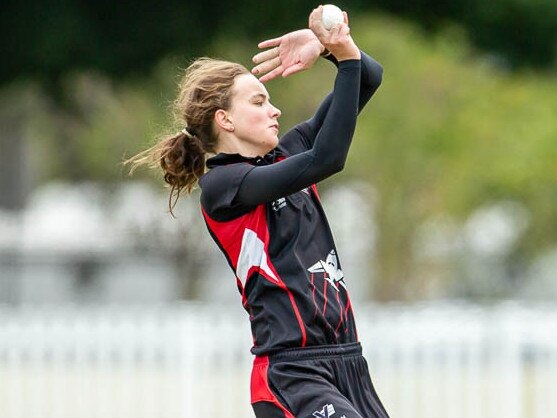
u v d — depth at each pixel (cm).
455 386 3688
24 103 9756
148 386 3762
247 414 3722
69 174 11788
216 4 6359
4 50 6319
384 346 3728
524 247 8306
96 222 10856
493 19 6900
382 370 3731
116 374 3784
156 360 3762
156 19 6341
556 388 3622
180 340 3747
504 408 3650
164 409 3750
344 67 1686
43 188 12912
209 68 1814
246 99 1775
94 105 8881
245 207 1730
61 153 11688
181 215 9069
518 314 3678
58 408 3800
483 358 3675
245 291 1761
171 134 1917
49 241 11212
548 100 8006
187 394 3728
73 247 10894
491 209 8194
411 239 7931
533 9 6862
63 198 12825
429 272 8131
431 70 7619
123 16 6312
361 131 7619
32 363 3809
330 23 1667
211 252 9394
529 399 3656
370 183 7806
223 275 9800
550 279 8806
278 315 1723
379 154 7681
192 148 1836
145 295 10375
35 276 10456
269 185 1677
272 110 1788
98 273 10469
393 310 3822
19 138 11069
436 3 6800
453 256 8294
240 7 6353
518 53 7300
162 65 6906
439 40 7794
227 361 3738
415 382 3712
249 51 6912
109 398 3784
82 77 7312
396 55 7625
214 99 1783
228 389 3728
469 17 6906
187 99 1816
